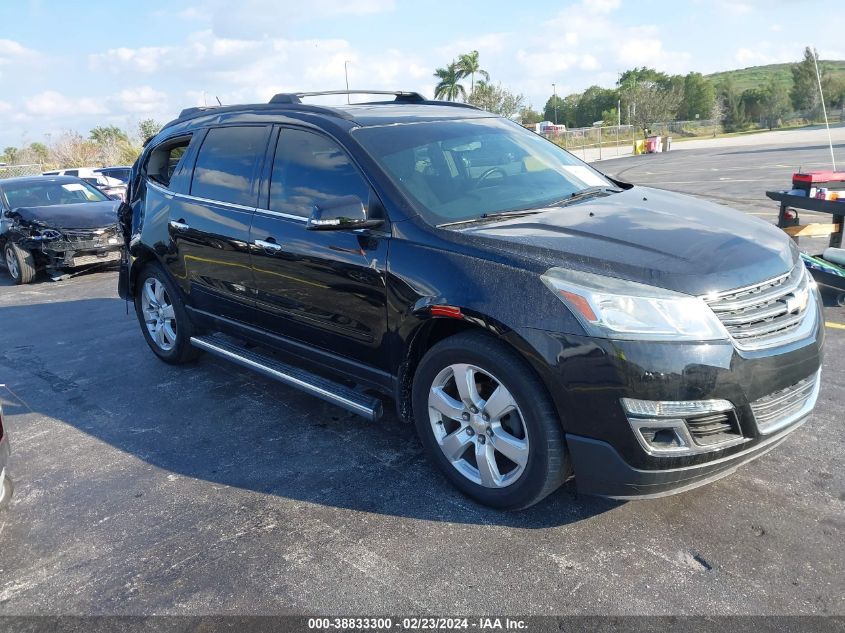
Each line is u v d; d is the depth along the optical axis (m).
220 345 4.66
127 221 5.43
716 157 27.06
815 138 35.03
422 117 4.05
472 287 2.87
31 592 2.76
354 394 3.61
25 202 10.41
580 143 45.66
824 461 3.35
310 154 3.80
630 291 2.58
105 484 3.61
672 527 2.90
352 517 3.12
